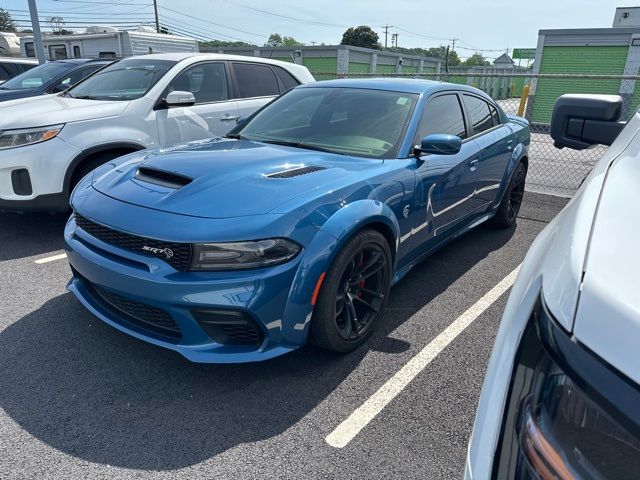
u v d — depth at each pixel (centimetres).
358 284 287
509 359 104
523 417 91
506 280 404
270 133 373
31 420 232
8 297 352
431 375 274
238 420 235
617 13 2595
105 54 1489
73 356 283
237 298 226
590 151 1116
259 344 244
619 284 86
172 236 229
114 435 224
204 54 591
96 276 254
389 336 313
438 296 372
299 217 243
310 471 206
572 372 82
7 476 200
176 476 203
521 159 512
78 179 468
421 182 327
